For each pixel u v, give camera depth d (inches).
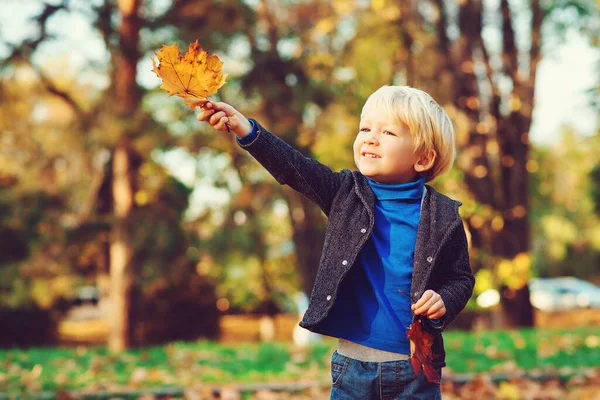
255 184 704.4
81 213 663.8
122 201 599.8
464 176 601.9
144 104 607.2
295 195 716.0
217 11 579.2
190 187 685.3
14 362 315.0
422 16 638.5
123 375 282.2
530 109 609.0
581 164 1363.2
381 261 108.3
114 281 603.2
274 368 301.4
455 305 105.7
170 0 589.3
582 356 334.0
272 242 959.0
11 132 641.6
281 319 1200.2
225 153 629.6
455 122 602.9
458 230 109.4
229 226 727.1
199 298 862.5
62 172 686.5
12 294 687.1
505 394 259.6
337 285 106.7
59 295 713.6
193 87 104.7
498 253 605.3
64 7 547.5
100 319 1096.8
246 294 965.2
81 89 725.3
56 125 638.5
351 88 670.5
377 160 112.3
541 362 316.8
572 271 1592.0
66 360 322.0
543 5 596.7
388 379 106.0
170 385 265.0
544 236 1487.5
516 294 604.7
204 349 364.2
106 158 641.6
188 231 712.4
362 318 108.2
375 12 615.2
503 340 383.2
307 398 252.1
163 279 761.0
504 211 611.2
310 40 669.9
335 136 661.3
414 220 109.8
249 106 627.2
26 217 644.7
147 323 822.5
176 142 580.4
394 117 111.3
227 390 248.4
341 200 113.3
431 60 626.5
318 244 791.1
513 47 608.7
